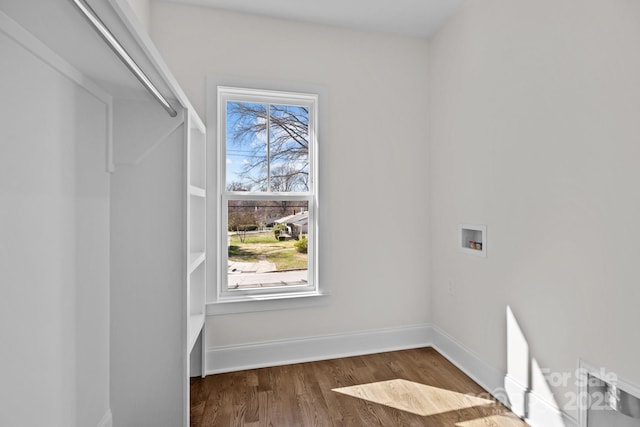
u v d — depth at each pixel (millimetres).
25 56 979
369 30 2623
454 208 2447
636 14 1270
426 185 2729
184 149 1582
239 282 2459
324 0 2252
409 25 2562
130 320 1547
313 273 2592
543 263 1695
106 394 1512
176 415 1570
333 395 2020
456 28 2406
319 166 2508
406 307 2725
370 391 2066
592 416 1448
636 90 1271
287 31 2459
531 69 1766
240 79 2348
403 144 2709
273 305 2408
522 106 1827
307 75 2492
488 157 2096
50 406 1128
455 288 2439
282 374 2281
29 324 1021
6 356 930
